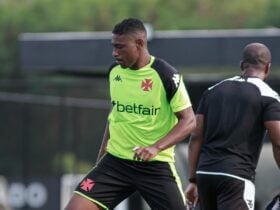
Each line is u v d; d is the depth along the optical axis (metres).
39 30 106.94
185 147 46.56
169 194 21.59
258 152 22.53
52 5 109.69
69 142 66.31
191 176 23.17
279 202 22.95
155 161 21.50
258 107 22.27
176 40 49.16
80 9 109.88
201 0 111.56
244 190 22.17
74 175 56.84
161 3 110.44
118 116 21.55
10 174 65.25
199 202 22.95
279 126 22.03
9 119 65.00
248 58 22.83
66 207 21.69
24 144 60.38
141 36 21.11
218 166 22.27
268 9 109.50
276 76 61.19
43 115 67.50
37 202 51.94
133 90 21.33
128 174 21.64
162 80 21.17
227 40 49.00
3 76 98.31
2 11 107.56
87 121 65.00
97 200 21.66
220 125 22.44
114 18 109.50
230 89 22.59
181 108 21.19
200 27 108.88
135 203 48.69
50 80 77.69
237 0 111.19
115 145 21.66
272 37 48.69
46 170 68.12
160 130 21.41
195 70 67.06
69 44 50.44
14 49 102.75
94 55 50.22
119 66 21.59
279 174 48.06
